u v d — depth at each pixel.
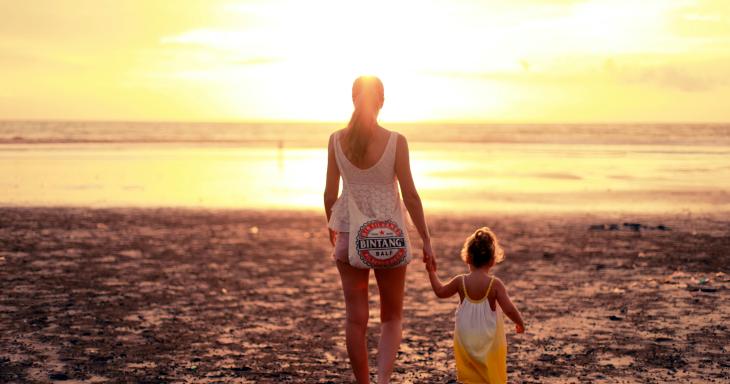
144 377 5.60
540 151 57.19
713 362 5.93
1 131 111.44
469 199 22.41
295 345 6.68
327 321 7.65
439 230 15.52
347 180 4.33
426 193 24.25
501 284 4.62
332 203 4.48
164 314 7.87
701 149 61.12
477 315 4.61
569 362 6.00
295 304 8.51
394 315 4.48
